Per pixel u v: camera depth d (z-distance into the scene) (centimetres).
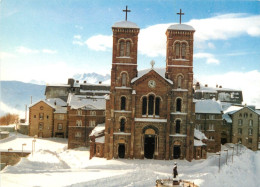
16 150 7631
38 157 6950
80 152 8112
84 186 4359
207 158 7438
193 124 7138
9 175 4884
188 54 7169
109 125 7025
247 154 7875
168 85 7000
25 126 10494
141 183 4919
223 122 10006
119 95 7019
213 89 12650
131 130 6919
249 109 9994
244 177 6072
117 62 7075
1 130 10675
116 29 7056
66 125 10225
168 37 7188
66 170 5597
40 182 4453
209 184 5247
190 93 7106
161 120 6981
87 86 12088
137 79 6962
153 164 6425
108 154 6988
